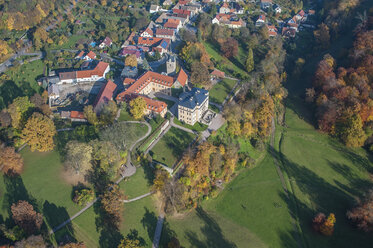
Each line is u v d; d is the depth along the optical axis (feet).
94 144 493.36
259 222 501.15
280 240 476.95
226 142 600.39
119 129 519.60
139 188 498.69
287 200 539.70
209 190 536.42
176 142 573.74
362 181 584.81
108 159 491.31
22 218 410.31
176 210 490.90
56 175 498.28
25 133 511.40
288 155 629.10
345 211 523.70
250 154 620.08
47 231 430.20
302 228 495.00
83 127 568.82
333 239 479.00
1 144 536.42
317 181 579.89
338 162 620.49
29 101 602.03
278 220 505.66
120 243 431.43
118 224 444.96
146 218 472.85
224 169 554.05
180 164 532.73
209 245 459.73
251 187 559.79
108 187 478.18
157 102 611.47
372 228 480.64
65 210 453.58
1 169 499.10
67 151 483.51
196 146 566.77
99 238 434.30
